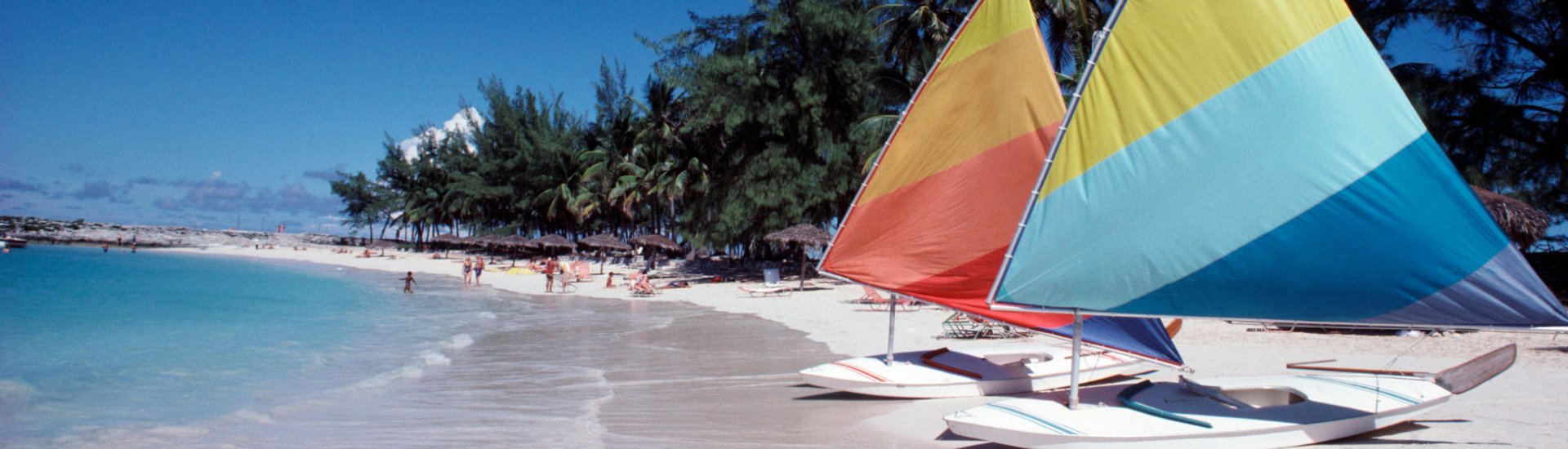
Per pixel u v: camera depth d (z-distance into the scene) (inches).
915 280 355.9
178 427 353.1
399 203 3895.2
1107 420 262.8
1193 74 248.1
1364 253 234.4
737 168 1421.0
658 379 461.1
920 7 1130.7
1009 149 333.7
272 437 331.6
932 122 355.3
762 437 317.1
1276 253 237.9
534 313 942.4
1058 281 247.6
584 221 2787.9
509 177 2938.0
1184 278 241.4
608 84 2407.7
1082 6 978.1
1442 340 540.7
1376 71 238.8
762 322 794.8
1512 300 226.4
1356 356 477.7
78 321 859.4
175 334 731.4
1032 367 392.2
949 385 375.9
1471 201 228.1
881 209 366.6
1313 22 243.6
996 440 263.6
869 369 387.9
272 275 2070.6
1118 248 245.8
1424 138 231.8
